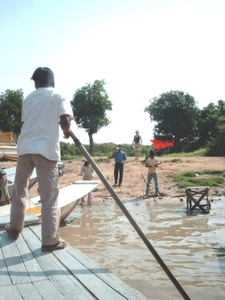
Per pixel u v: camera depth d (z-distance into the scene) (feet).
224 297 16.89
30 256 12.25
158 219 35.83
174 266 21.38
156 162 51.34
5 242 13.79
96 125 134.41
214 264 21.50
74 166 79.00
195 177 60.39
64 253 12.50
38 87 13.60
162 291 17.75
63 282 10.05
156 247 25.59
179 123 174.09
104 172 71.15
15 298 9.12
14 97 130.82
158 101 177.27
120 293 9.20
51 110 12.85
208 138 175.83
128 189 56.85
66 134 12.41
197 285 18.42
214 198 47.39
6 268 11.22
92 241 27.86
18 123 130.93
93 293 9.24
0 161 92.94
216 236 28.22
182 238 27.94
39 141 12.62
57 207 13.02
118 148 60.18
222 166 67.67
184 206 42.98
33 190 58.44
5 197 32.12
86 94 134.92
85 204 46.85
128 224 33.86
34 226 16.02
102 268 11.10
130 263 22.20
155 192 51.75
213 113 183.11
